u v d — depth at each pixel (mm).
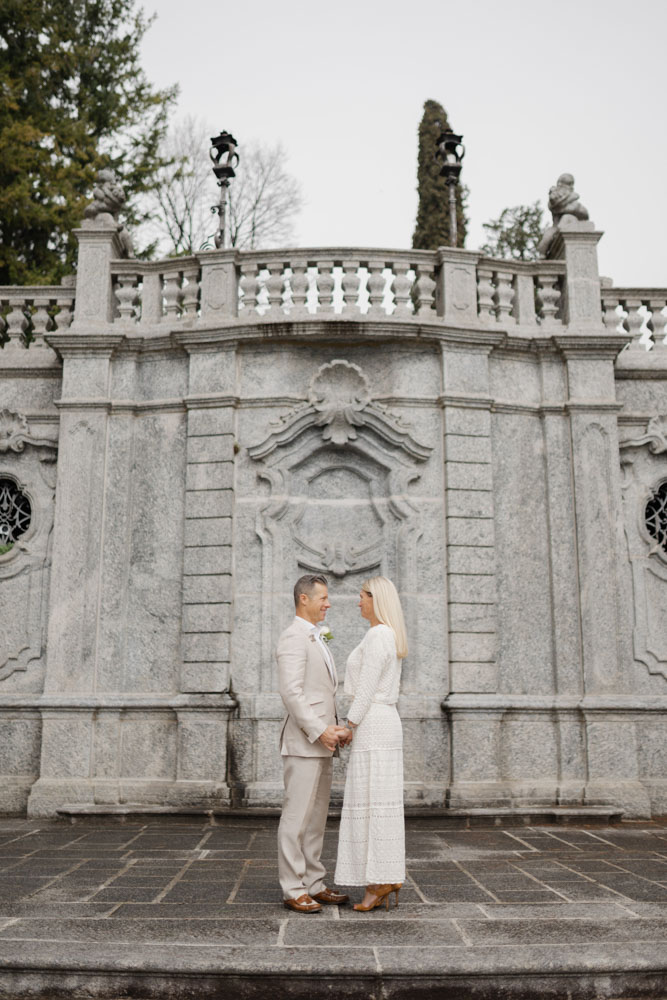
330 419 10047
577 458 10258
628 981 4113
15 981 4121
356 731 5227
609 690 9703
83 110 21484
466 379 10180
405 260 10570
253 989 4070
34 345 11203
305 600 5531
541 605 9992
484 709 9367
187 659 9578
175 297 10734
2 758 9984
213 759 9273
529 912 5039
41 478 10789
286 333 10047
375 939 4496
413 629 9625
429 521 9930
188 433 10109
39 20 20484
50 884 5828
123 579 9984
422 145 23797
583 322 10633
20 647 10375
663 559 10500
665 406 11023
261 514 9906
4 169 19141
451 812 8727
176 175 24484
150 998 4074
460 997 4062
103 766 9516
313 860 5305
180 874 6180
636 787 9383
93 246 10781
